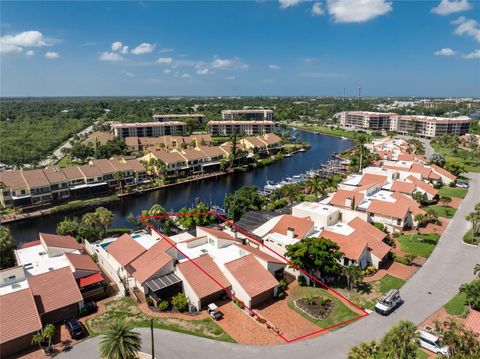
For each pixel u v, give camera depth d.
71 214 105.88
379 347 39.12
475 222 78.44
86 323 50.00
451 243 75.38
